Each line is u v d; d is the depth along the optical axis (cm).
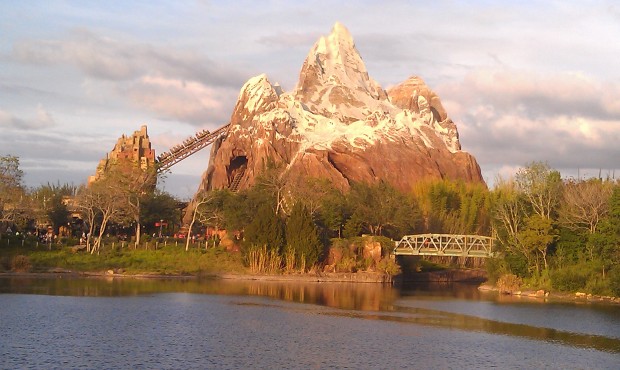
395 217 17825
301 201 16300
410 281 17388
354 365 6119
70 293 10412
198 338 7094
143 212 17238
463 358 6525
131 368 5778
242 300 10431
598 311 9969
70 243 16000
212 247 16525
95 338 6894
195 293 11212
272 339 7162
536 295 12256
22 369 5606
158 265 14825
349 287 13838
